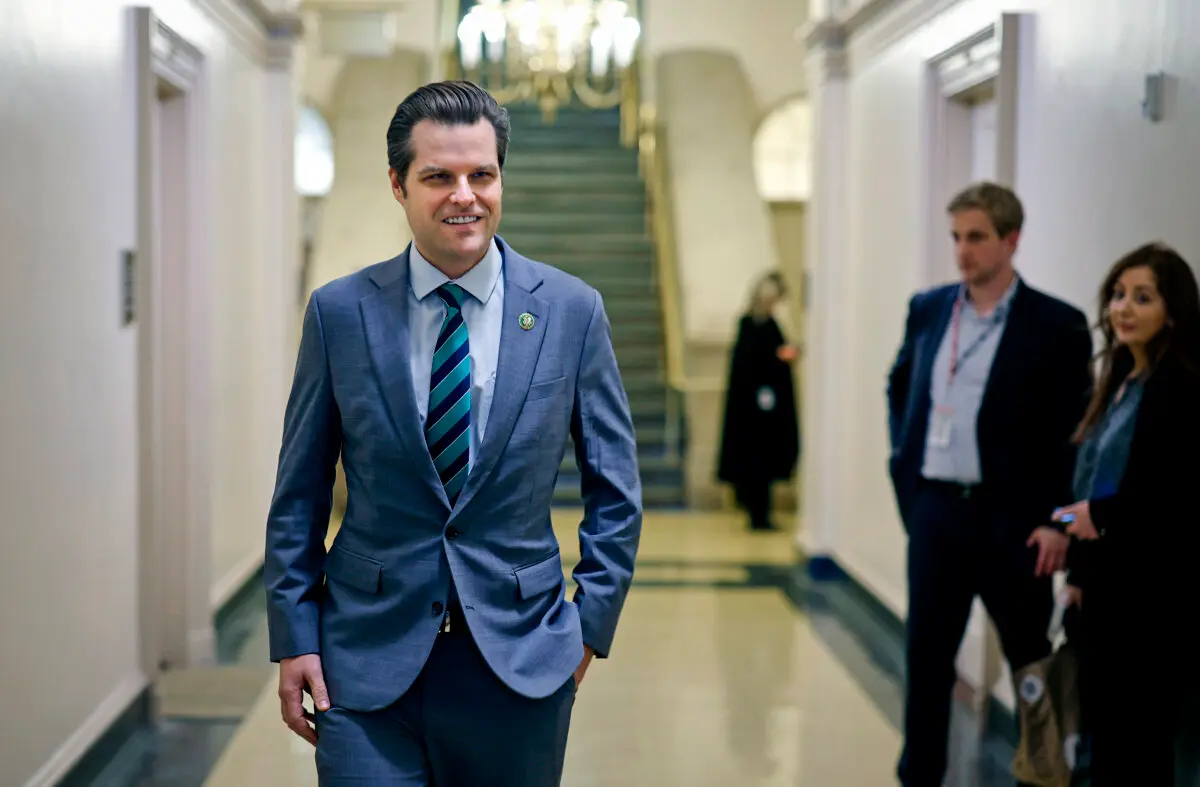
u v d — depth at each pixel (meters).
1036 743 3.51
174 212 5.98
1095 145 4.32
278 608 2.29
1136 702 3.30
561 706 2.32
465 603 2.25
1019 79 5.04
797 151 13.82
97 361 4.47
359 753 2.23
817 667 6.20
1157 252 3.31
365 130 12.88
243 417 7.12
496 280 2.37
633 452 2.45
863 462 7.58
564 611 2.36
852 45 7.84
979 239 3.87
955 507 3.92
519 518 2.32
